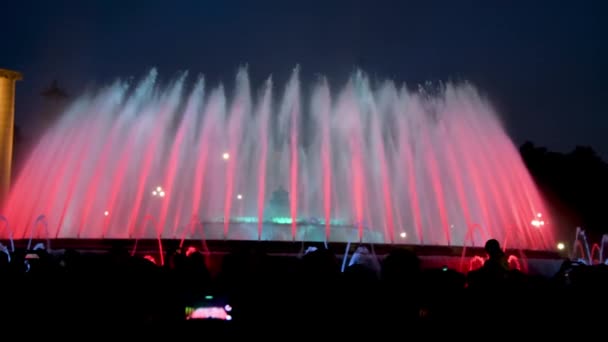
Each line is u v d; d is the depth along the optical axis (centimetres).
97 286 714
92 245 1658
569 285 745
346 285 689
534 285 733
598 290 707
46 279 738
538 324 688
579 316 694
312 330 674
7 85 2564
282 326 679
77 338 693
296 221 2536
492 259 760
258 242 1622
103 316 698
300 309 680
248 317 684
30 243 1691
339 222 2652
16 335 688
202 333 681
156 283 719
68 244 1677
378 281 702
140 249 1609
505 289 711
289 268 791
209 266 1499
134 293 707
